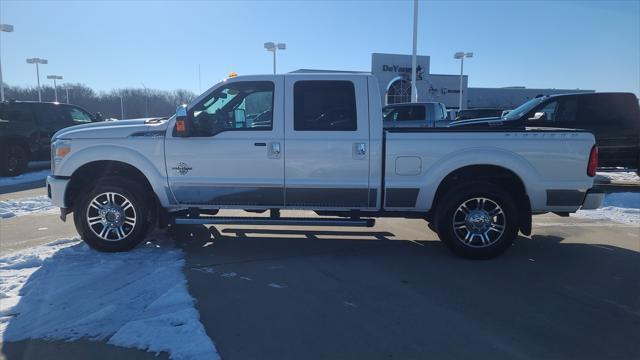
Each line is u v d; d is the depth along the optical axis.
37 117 13.76
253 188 5.60
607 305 4.32
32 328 3.71
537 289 4.70
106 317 3.90
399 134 5.48
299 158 5.53
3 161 12.74
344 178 5.54
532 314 4.11
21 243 6.21
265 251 5.93
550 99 10.46
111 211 5.61
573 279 5.00
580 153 5.49
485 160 5.46
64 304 4.16
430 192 5.54
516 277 5.05
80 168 5.73
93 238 5.64
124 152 5.59
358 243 6.36
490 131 5.50
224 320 3.92
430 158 5.48
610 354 3.43
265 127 5.56
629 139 10.19
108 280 4.73
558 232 7.12
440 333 3.73
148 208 5.72
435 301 4.37
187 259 5.55
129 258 5.46
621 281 4.96
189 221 5.76
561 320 3.99
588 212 8.56
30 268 5.12
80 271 4.98
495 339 3.64
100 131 5.64
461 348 3.49
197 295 4.44
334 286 4.72
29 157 13.60
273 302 4.30
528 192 5.54
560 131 5.48
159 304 4.12
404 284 4.80
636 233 7.06
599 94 10.27
